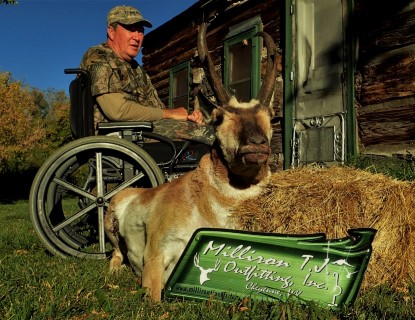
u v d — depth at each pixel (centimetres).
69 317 278
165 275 348
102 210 480
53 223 508
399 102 681
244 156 313
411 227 338
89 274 389
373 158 705
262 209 345
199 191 342
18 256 496
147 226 368
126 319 272
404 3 676
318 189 343
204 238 290
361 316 263
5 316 268
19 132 2608
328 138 786
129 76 591
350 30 754
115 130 518
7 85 2658
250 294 297
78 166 512
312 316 265
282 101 902
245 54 1023
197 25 1214
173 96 1347
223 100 339
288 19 868
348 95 755
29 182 2962
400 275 335
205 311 281
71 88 536
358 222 339
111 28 609
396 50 688
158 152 528
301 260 289
